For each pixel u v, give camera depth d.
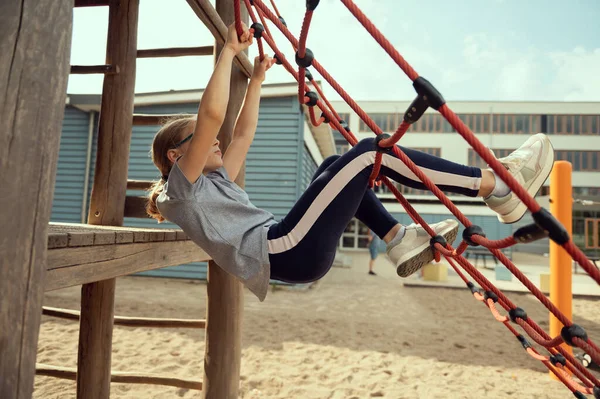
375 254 13.06
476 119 30.92
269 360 4.63
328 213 1.44
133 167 10.52
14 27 0.88
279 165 9.93
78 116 11.01
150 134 10.54
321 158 17.44
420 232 1.57
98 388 2.64
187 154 1.42
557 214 4.34
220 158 1.68
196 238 1.48
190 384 2.77
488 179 1.45
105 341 2.68
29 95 0.90
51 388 3.70
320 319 6.56
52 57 0.94
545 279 9.53
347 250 26.72
